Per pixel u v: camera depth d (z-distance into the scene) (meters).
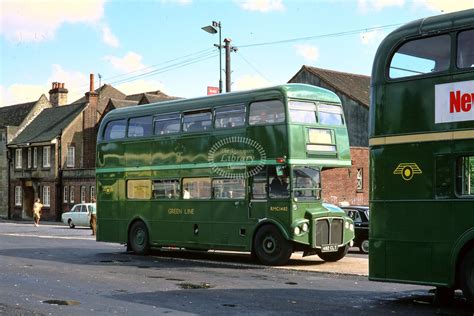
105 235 22.09
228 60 33.31
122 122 21.80
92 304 10.72
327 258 18.61
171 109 20.08
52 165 57.97
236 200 18.02
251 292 12.11
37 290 12.43
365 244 22.61
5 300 11.16
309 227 17.11
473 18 9.94
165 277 14.59
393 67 10.89
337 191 39.06
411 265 10.41
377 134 10.99
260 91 17.72
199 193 19.03
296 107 17.31
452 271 9.89
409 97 10.61
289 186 16.94
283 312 9.88
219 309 10.18
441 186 10.10
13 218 62.81
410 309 10.14
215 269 16.41
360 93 48.62
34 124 64.56
